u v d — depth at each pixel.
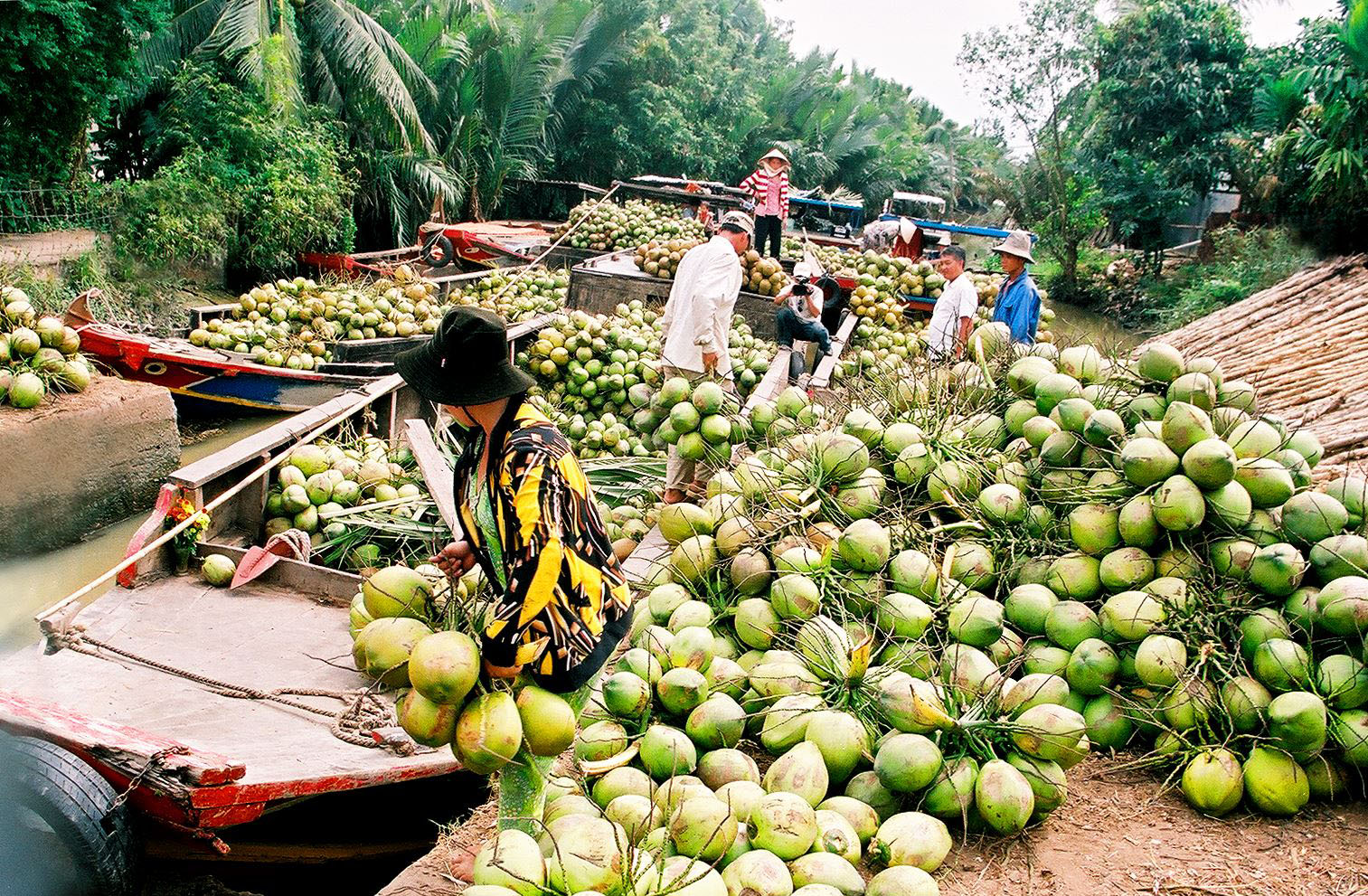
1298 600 3.68
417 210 23.25
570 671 2.69
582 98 31.31
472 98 24.92
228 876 4.07
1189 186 23.56
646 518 6.02
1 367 7.70
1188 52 23.77
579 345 8.84
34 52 13.04
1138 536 3.94
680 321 6.98
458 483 2.76
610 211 16.11
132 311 13.43
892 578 4.08
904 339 11.50
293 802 3.59
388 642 2.73
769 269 11.12
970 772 3.29
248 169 16.81
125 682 4.12
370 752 3.78
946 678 3.51
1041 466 4.46
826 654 3.73
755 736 3.76
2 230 13.64
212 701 4.04
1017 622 4.00
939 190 48.94
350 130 21.11
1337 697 3.46
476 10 25.59
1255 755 3.50
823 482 4.55
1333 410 8.81
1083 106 27.08
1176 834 3.40
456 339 2.53
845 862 2.89
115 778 3.25
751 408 5.78
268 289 10.34
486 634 2.58
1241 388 4.51
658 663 3.66
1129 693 3.80
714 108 36.44
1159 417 4.38
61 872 3.15
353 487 6.20
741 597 4.26
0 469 7.00
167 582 5.02
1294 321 12.95
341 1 19.94
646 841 2.85
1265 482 3.89
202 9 18.36
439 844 3.34
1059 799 3.32
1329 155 17.20
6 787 3.08
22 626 6.46
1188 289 21.84
